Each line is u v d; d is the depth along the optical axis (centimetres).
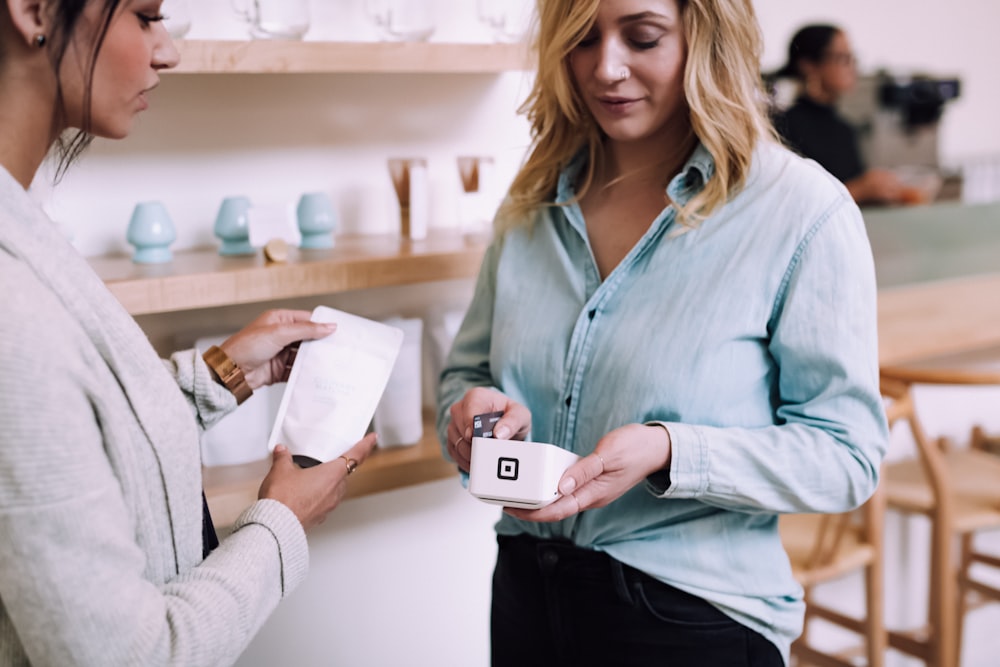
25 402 71
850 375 111
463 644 209
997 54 295
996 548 295
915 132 284
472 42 192
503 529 135
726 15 114
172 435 88
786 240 112
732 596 117
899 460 276
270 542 92
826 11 262
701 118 115
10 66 78
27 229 79
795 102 262
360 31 179
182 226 170
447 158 195
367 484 164
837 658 223
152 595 79
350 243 176
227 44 141
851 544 213
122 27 81
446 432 140
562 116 134
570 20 118
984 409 292
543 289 130
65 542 72
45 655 73
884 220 284
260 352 123
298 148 178
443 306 197
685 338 114
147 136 165
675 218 118
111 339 84
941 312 266
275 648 187
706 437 109
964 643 266
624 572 118
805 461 110
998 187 304
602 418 120
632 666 119
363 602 195
